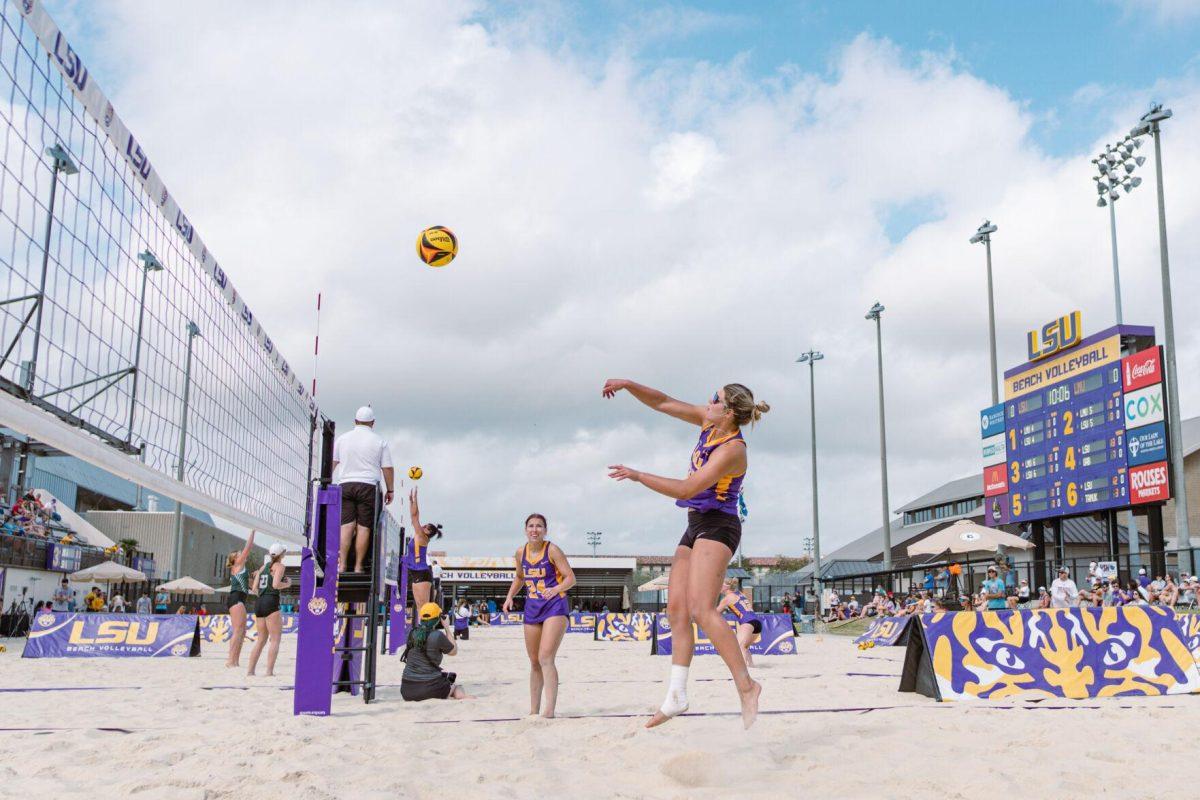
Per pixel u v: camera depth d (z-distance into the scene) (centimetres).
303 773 364
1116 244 3033
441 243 772
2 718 566
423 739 466
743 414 382
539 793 336
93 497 4822
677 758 378
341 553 700
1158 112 2402
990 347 3431
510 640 2019
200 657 1256
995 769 362
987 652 684
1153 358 2055
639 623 2031
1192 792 323
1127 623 704
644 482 371
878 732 464
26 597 2200
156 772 379
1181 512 2170
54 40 552
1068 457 2314
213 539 5169
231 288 889
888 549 3506
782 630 1420
